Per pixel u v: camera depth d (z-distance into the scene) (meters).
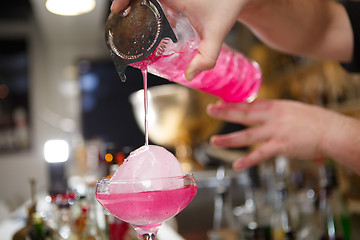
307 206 0.86
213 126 1.54
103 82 4.14
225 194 0.98
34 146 3.50
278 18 0.64
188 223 1.27
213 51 0.42
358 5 0.69
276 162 1.03
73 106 4.19
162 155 0.43
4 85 3.46
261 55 1.79
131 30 0.42
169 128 1.51
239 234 0.89
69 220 0.77
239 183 1.19
